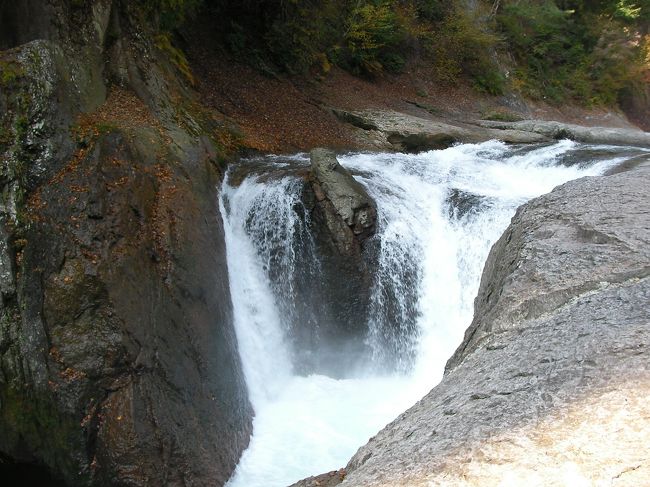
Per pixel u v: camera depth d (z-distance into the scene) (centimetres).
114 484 550
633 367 274
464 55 2077
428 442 277
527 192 1048
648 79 2752
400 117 1459
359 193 916
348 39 1731
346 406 820
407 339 936
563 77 2542
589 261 438
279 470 667
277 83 1410
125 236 602
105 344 553
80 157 614
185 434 595
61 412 533
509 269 502
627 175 691
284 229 908
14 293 530
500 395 293
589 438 238
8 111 580
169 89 941
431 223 985
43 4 712
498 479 229
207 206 755
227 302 746
